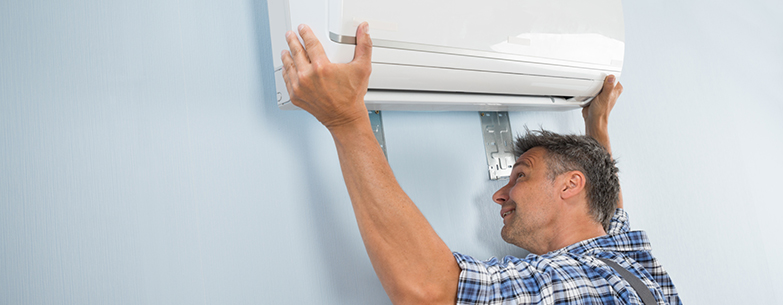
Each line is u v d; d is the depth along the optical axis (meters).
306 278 0.98
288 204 1.00
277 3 0.89
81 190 0.84
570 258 0.87
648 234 1.48
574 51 1.09
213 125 0.96
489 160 1.26
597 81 1.18
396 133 1.14
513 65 1.00
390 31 0.82
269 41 1.07
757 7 2.07
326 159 1.07
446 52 0.90
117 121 0.89
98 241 0.83
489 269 0.78
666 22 1.75
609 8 1.15
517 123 1.33
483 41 0.94
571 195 1.02
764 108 1.94
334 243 1.03
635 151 1.53
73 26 0.89
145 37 0.94
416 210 0.75
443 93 1.02
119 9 0.93
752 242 1.67
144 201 0.88
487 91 1.05
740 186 1.72
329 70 0.70
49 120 0.84
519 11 0.98
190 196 0.91
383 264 0.74
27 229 0.79
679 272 1.50
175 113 0.93
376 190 0.74
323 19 0.76
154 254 0.87
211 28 1.00
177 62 0.96
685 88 1.71
